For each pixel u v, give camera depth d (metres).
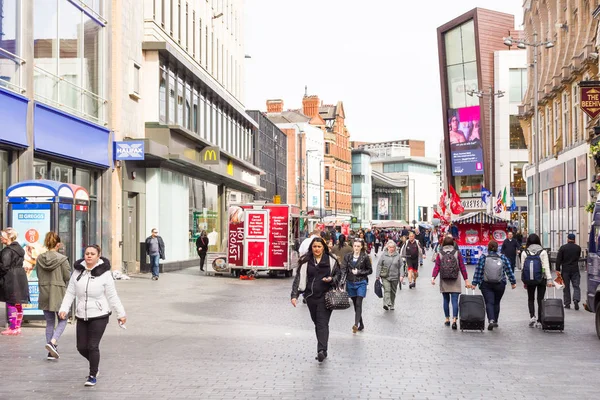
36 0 22.94
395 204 188.12
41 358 11.81
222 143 50.06
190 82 41.31
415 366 11.14
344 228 62.09
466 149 90.88
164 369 10.82
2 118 20.28
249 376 10.28
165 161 35.75
